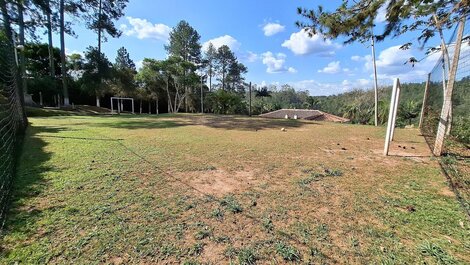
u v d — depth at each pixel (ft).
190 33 120.26
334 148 17.29
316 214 7.38
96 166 11.98
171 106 115.14
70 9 68.74
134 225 6.60
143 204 7.88
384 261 5.30
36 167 11.61
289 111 116.06
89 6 73.15
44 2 57.57
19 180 9.75
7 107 16.37
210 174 11.12
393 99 14.92
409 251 5.65
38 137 20.24
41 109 54.75
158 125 31.89
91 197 8.32
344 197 8.65
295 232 6.39
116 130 26.07
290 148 17.10
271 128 29.94
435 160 13.84
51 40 76.38
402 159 14.14
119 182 9.81
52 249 5.54
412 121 58.75
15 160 12.63
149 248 5.65
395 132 26.03
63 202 7.88
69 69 90.17
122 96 101.86
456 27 14.33
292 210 7.63
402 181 10.34
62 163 12.40
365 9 13.88
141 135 22.56
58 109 63.62
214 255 5.47
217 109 111.34
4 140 14.34
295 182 10.16
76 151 15.21
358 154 15.42
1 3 42.24
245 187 9.55
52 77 79.77
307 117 101.86
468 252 5.63
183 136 22.22
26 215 6.98
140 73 106.52
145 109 119.75
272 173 11.35
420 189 9.45
